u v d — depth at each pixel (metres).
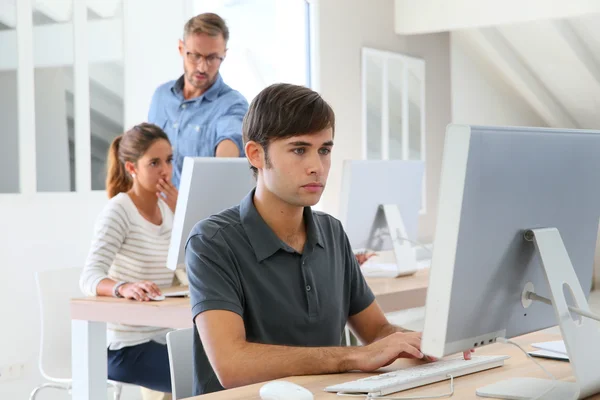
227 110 3.76
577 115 7.35
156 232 3.09
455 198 1.38
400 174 3.58
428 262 5.03
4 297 4.25
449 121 7.16
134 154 3.07
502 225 1.46
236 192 2.87
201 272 1.83
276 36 6.09
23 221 4.33
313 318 1.92
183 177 2.73
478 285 1.44
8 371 4.25
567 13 5.64
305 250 1.93
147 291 2.77
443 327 1.40
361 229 3.48
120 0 4.83
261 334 1.88
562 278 1.53
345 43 6.09
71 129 4.57
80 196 4.61
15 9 4.29
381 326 2.11
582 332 1.52
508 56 6.87
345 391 1.55
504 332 1.54
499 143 1.42
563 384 1.58
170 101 3.87
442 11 6.27
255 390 1.60
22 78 4.32
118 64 4.83
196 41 3.68
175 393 2.07
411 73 6.71
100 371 2.87
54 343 3.35
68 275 3.44
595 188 1.68
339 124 6.03
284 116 1.80
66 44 4.54
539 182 1.52
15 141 4.31
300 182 1.82
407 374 1.64
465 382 1.64
